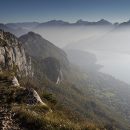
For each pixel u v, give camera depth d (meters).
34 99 16.44
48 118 12.34
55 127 11.30
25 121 11.77
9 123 11.30
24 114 12.34
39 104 16.08
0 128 10.46
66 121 13.09
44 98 21.81
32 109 14.59
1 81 22.19
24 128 11.07
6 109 13.64
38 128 11.21
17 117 12.22
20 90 18.30
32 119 11.77
